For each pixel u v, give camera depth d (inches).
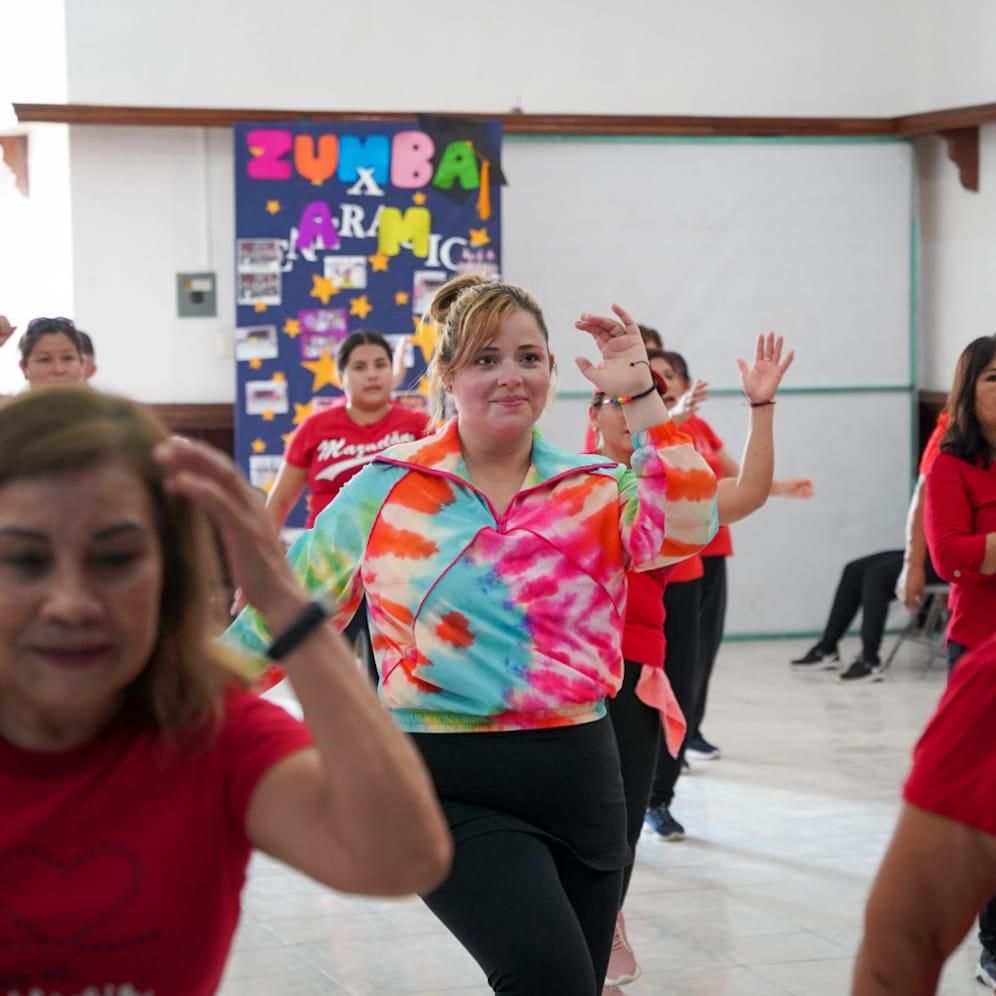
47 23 345.7
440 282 346.3
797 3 376.8
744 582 377.4
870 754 252.4
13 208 374.9
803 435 378.6
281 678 96.1
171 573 54.6
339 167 340.5
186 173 344.2
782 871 191.2
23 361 208.1
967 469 152.0
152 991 54.7
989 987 150.9
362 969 159.8
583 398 366.0
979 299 369.7
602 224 365.7
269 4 347.9
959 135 367.6
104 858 54.1
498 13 360.5
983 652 63.3
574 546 104.3
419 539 104.0
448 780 102.0
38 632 51.3
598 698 104.3
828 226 377.1
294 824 54.6
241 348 339.3
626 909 177.6
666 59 370.3
